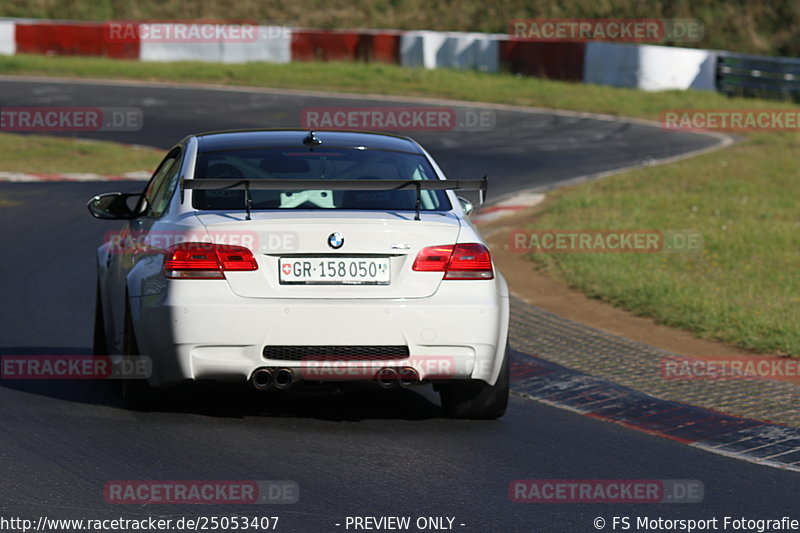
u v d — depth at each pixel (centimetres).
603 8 14400
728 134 9050
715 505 1695
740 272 3972
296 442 1920
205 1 15212
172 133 8319
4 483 1644
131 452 1823
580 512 1631
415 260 1945
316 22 14825
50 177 6194
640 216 5134
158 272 1939
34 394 2202
